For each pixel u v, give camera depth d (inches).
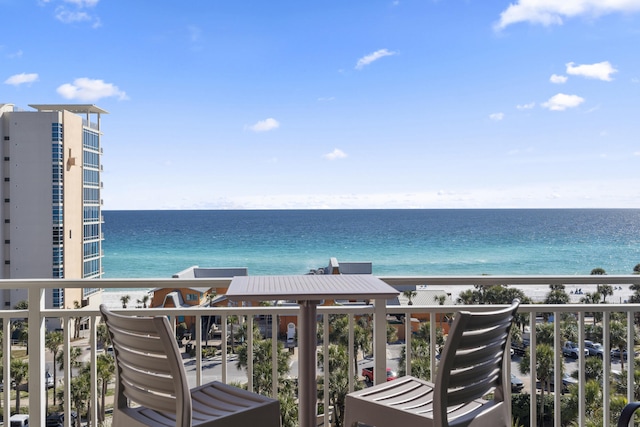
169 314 97.6
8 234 1547.7
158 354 67.2
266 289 83.2
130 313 98.1
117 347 73.5
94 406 100.4
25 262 1545.3
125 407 76.3
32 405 98.0
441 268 2111.2
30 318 98.4
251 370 101.0
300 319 87.0
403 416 75.1
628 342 108.0
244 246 2529.5
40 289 99.0
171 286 98.2
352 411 80.6
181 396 66.1
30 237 1547.7
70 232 1612.9
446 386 68.2
